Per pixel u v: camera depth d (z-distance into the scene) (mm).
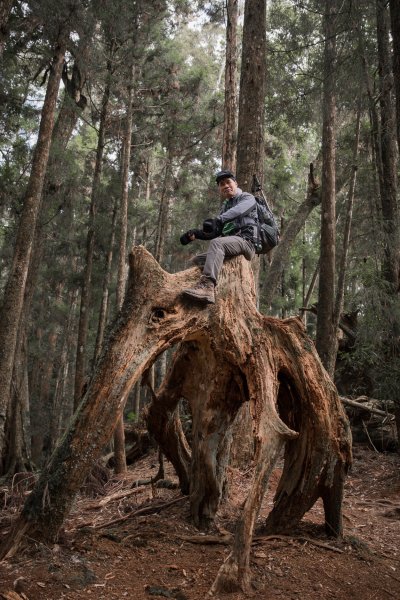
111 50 14812
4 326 9648
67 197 16766
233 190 5477
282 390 5383
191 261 5496
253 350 5020
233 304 5148
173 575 3980
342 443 5137
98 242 18875
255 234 5246
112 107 18000
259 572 4137
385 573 4566
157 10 15422
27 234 9820
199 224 20234
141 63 16156
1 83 13250
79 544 4238
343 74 9430
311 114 13742
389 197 9164
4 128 15508
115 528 5074
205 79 19109
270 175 19391
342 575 4352
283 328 5230
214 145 19922
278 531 5176
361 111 10602
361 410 11500
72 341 28047
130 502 7000
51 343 25344
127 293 4840
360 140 14375
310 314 27734
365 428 11000
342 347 13062
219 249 5000
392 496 7812
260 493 4230
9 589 3453
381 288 8758
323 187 12320
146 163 24047
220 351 5043
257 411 4766
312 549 4793
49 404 25281
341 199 17172
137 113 18438
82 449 4270
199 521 5203
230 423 5484
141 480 8398
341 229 16766
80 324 14344
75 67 13734
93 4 11344
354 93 9625
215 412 5344
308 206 14438
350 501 7566
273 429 4504
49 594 3471
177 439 6047
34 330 24078
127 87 15867
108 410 4355
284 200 20953
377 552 5121
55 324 24453
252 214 5312
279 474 8414
